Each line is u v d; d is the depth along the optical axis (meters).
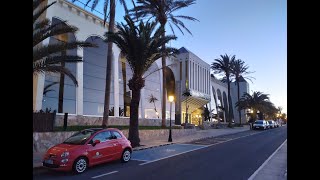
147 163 12.69
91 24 29.70
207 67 62.94
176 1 31.14
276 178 9.52
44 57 14.16
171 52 22.00
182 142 23.47
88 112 29.23
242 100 76.31
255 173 10.35
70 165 9.97
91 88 30.09
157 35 20.05
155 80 44.25
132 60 19.62
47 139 15.84
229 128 58.22
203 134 34.72
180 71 52.41
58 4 25.45
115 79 32.69
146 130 25.31
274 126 71.12
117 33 19.59
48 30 13.94
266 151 17.66
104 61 32.56
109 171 10.70
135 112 19.59
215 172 10.57
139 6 30.00
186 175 9.97
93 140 11.35
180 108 50.75
